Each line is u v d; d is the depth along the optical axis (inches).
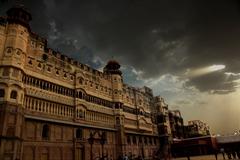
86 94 2490.2
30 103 1889.8
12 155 1550.2
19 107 1707.7
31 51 2039.9
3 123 1569.9
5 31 1861.5
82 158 2161.7
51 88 2118.6
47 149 1881.2
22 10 1994.3
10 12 1971.0
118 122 2802.7
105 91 2832.2
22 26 1945.1
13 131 1611.7
